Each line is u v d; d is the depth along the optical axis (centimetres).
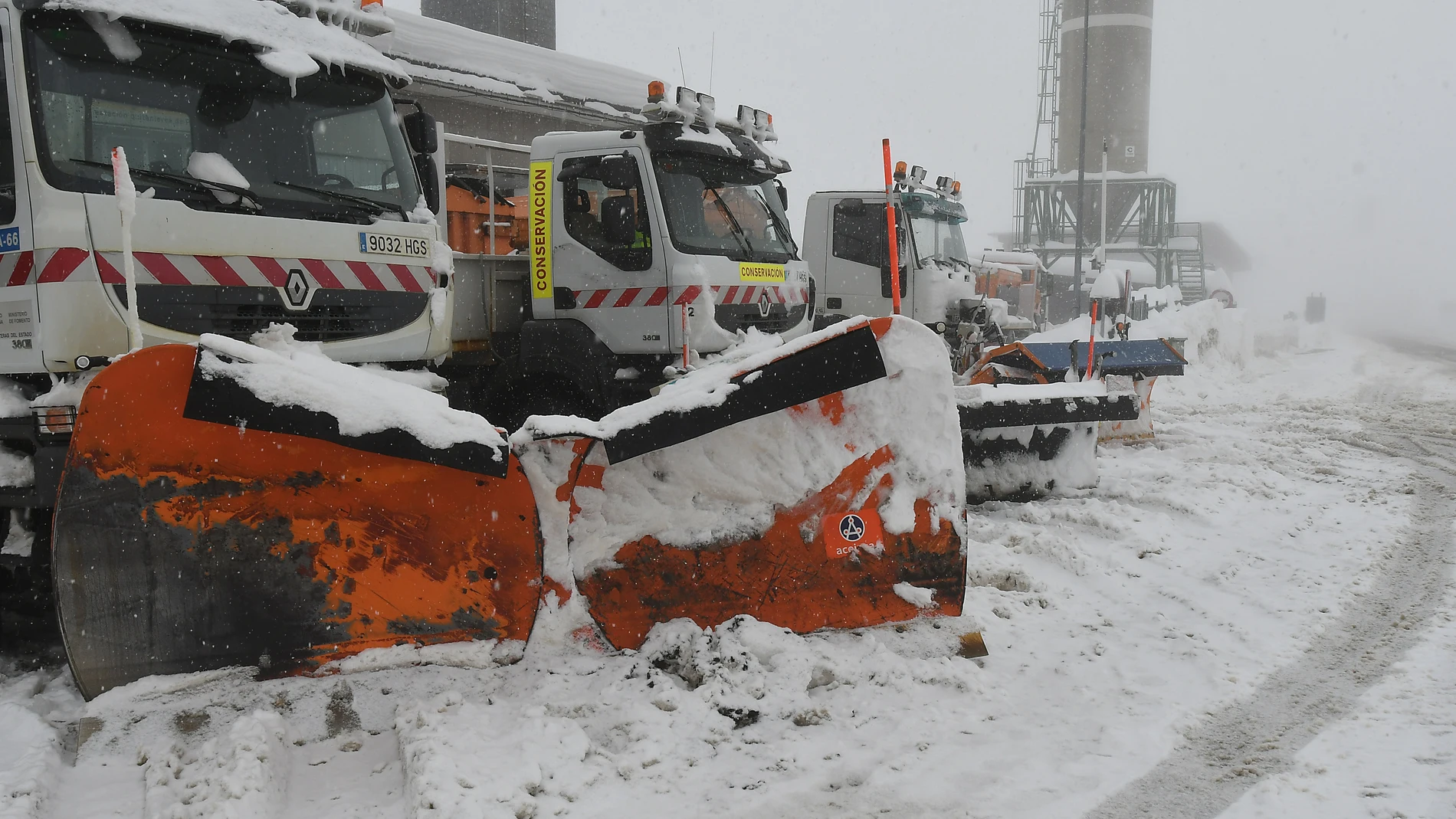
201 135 489
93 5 448
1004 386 713
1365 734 366
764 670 394
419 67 753
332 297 522
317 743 356
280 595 375
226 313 477
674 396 393
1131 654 455
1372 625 492
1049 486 786
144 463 358
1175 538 673
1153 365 993
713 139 779
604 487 408
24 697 410
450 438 367
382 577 385
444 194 672
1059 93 4178
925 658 424
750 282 782
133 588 360
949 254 1442
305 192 523
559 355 755
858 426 432
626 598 412
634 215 708
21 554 446
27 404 446
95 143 450
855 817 309
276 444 370
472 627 396
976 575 561
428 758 321
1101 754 351
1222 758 350
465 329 734
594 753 340
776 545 426
